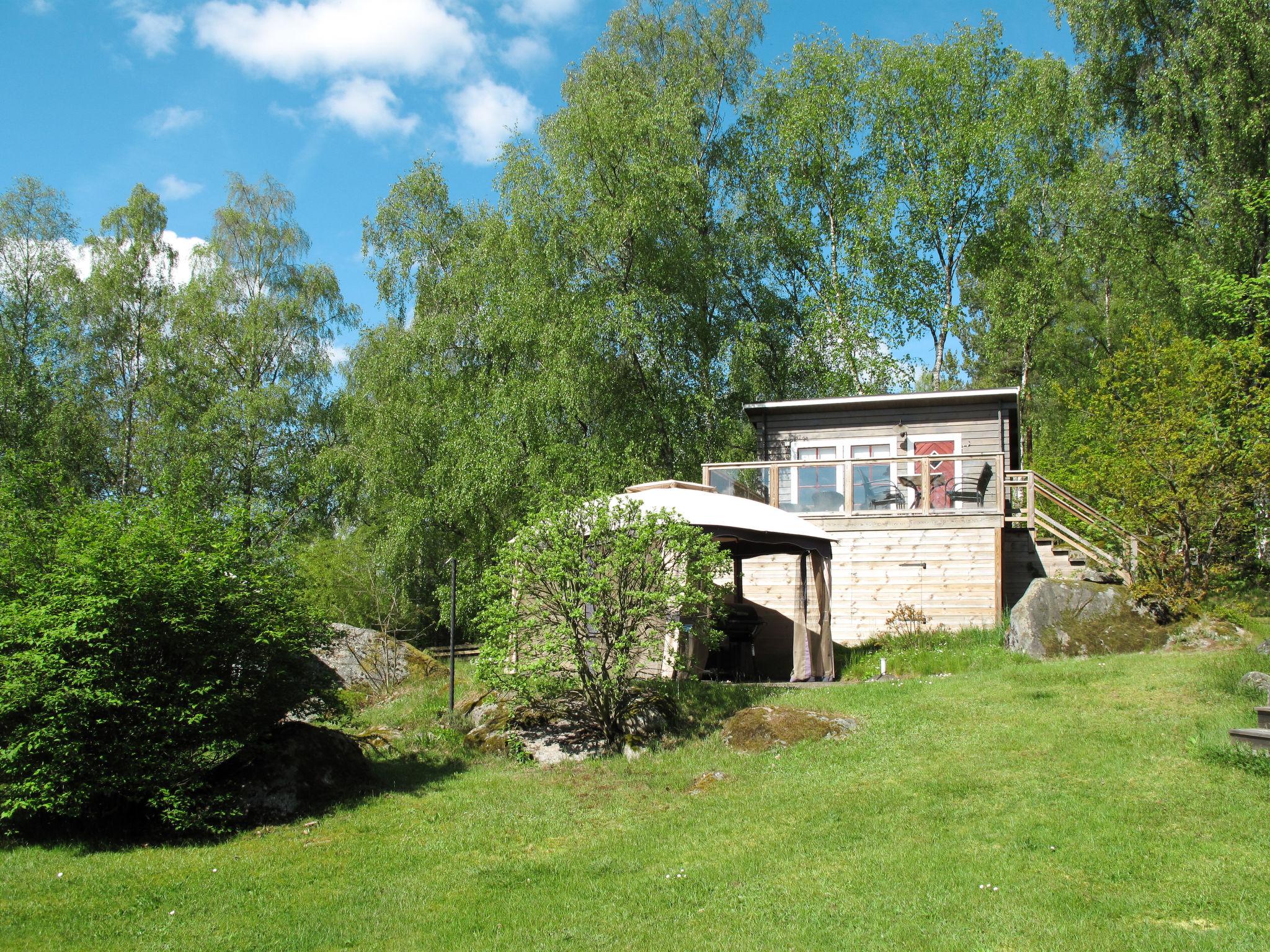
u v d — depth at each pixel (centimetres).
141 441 3077
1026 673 1147
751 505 1458
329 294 3469
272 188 3494
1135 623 1300
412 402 2442
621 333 2117
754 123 2864
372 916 629
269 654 898
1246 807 694
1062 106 2672
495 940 582
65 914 639
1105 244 2412
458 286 2436
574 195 2222
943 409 1909
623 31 2816
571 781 940
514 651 1038
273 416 3067
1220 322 2225
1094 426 1623
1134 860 629
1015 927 550
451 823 830
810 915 589
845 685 1249
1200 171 2241
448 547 2386
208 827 814
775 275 2873
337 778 928
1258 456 1360
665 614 1045
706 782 889
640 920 602
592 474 2083
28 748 787
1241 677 966
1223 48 2178
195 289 3234
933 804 770
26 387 3017
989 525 1541
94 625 800
